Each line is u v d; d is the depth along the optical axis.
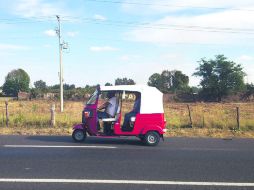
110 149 12.55
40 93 94.50
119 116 14.04
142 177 8.62
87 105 14.44
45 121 20.62
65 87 118.69
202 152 12.26
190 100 90.31
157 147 13.25
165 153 11.93
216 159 11.02
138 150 12.48
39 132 17.77
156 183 8.12
